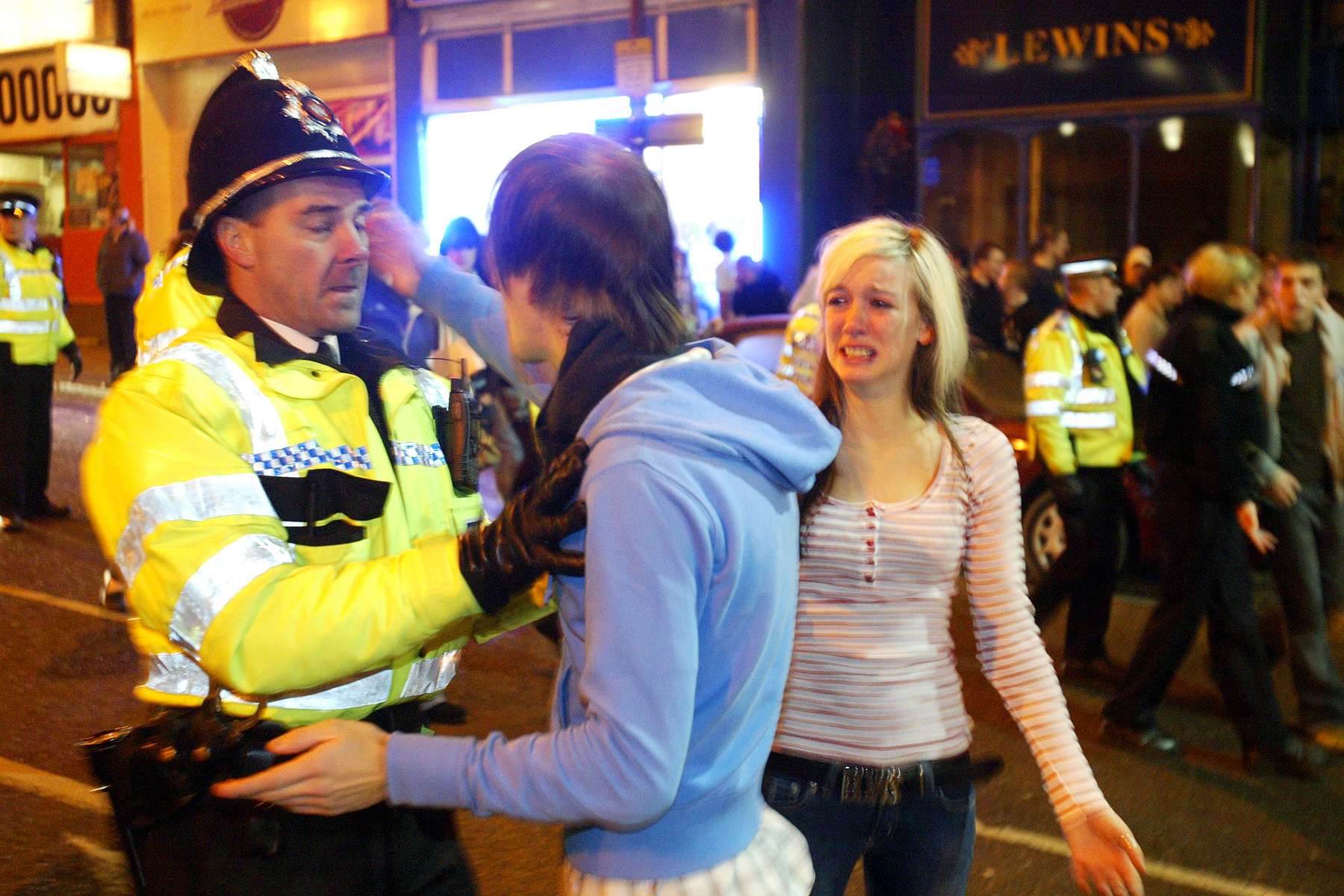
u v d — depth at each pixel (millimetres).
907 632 1977
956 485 2021
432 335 5488
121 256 13539
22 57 18359
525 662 5242
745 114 13570
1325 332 4582
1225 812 3807
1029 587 6285
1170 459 4188
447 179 15680
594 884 1385
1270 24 11320
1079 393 5043
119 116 17688
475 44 15180
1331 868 3416
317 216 1581
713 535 1286
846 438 2045
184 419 1457
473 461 1860
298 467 1543
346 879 1597
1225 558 4133
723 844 1396
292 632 1325
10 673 4898
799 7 12984
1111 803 3879
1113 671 5148
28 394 7613
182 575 1374
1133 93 11773
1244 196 11695
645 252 1371
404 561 1368
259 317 1615
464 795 1295
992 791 3908
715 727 1363
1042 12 12031
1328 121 11523
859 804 1939
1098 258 12562
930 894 2008
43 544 7227
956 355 2055
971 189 12930
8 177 19578
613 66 14383
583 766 1238
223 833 1510
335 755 1318
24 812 3592
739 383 1358
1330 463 4621
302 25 16016
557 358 1433
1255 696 4129
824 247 2279
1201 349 4070
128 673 4898
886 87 13719
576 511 1278
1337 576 4680
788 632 1470
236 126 1553
